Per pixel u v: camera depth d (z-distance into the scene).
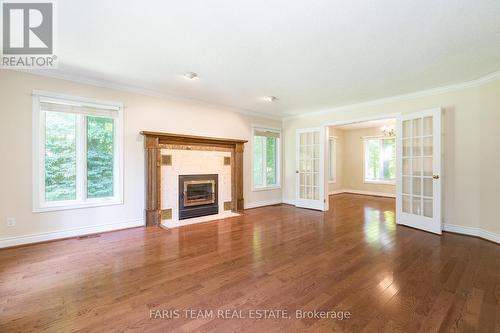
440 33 2.27
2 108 2.98
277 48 2.60
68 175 3.52
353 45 2.52
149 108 4.15
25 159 3.12
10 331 1.56
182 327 1.61
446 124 3.81
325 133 5.57
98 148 3.75
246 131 5.68
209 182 4.89
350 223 4.37
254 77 3.48
